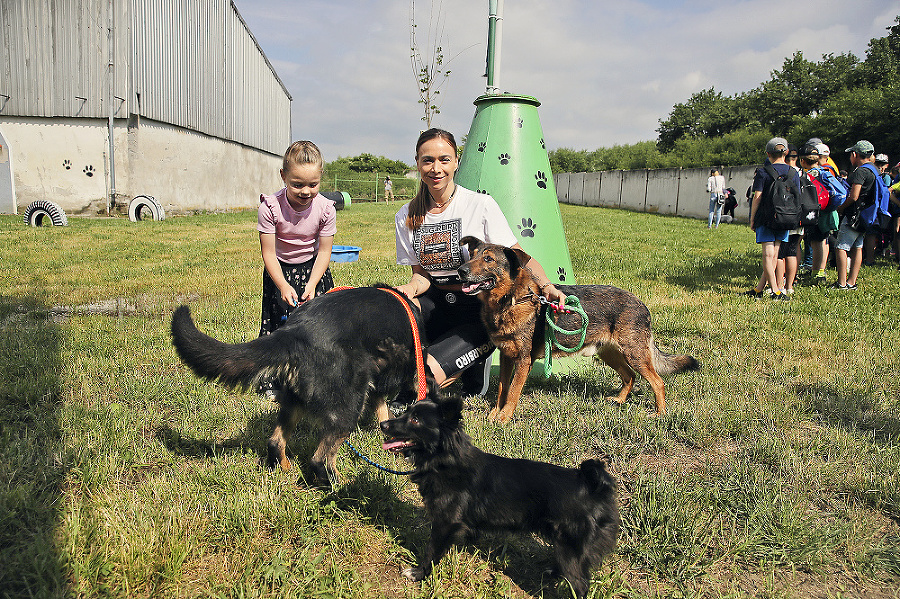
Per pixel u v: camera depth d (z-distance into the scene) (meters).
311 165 3.64
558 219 5.41
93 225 18.28
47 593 2.27
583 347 4.46
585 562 2.47
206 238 15.68
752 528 3.02
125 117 21.22
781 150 8.08
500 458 2.70
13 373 4.68
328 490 3.14
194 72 25.38
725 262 11.80
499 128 5.24
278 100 38.09
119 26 20.62
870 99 23.91
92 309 7.29
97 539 2.63
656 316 7.24
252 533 2.80
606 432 4.09
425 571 2.64
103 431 3.72
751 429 4.14
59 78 20.78
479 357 4.30
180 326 2.91
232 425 4.05
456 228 3.97
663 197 32.53
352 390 3.12
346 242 15.60
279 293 4.03
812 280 9.55
